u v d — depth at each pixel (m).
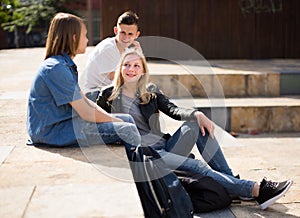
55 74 4.05
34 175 3.63
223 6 11.89
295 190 4.67
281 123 8.31
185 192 3.71
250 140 7.73
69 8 27.25
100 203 3.13
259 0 11.95
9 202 3.16
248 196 4.10
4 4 27.22
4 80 8.66
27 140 4.61
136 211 3.02
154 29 11.83
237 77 9.01
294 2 12.02
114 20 11.76
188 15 11.86
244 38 12.03
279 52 12.16
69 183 3.47
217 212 4.04
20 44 27.62
